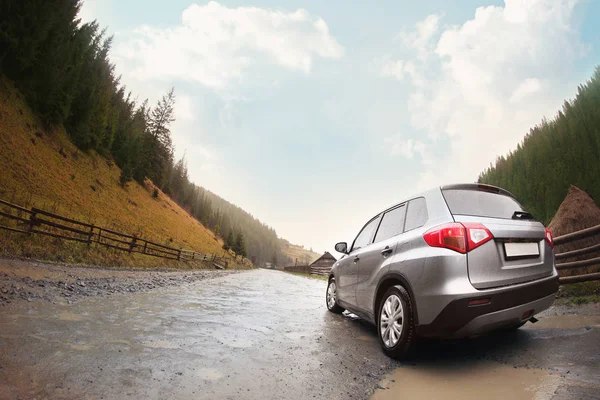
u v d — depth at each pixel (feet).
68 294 17.02
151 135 210.79
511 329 10.71
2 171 76.59
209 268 111.65
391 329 9.55
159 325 11.87
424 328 8.29
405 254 9.70
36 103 122.52
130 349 8.55
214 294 25.13
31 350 7.59
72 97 137.69
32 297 14.73
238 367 7.83
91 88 156.76
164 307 16.35
